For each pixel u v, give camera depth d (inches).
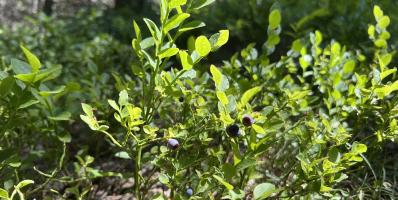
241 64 32.2
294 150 29.5
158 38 23.6
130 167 35.1
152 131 23.5
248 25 62.9
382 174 31.7
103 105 29.8
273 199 25.4
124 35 84.7
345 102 27.7
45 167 32.9
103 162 35.8
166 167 25.8
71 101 30.1
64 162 30.6
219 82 22.5
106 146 37.3
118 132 31.8
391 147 34.8
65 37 70.1
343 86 29.7
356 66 37.5
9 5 172.7
